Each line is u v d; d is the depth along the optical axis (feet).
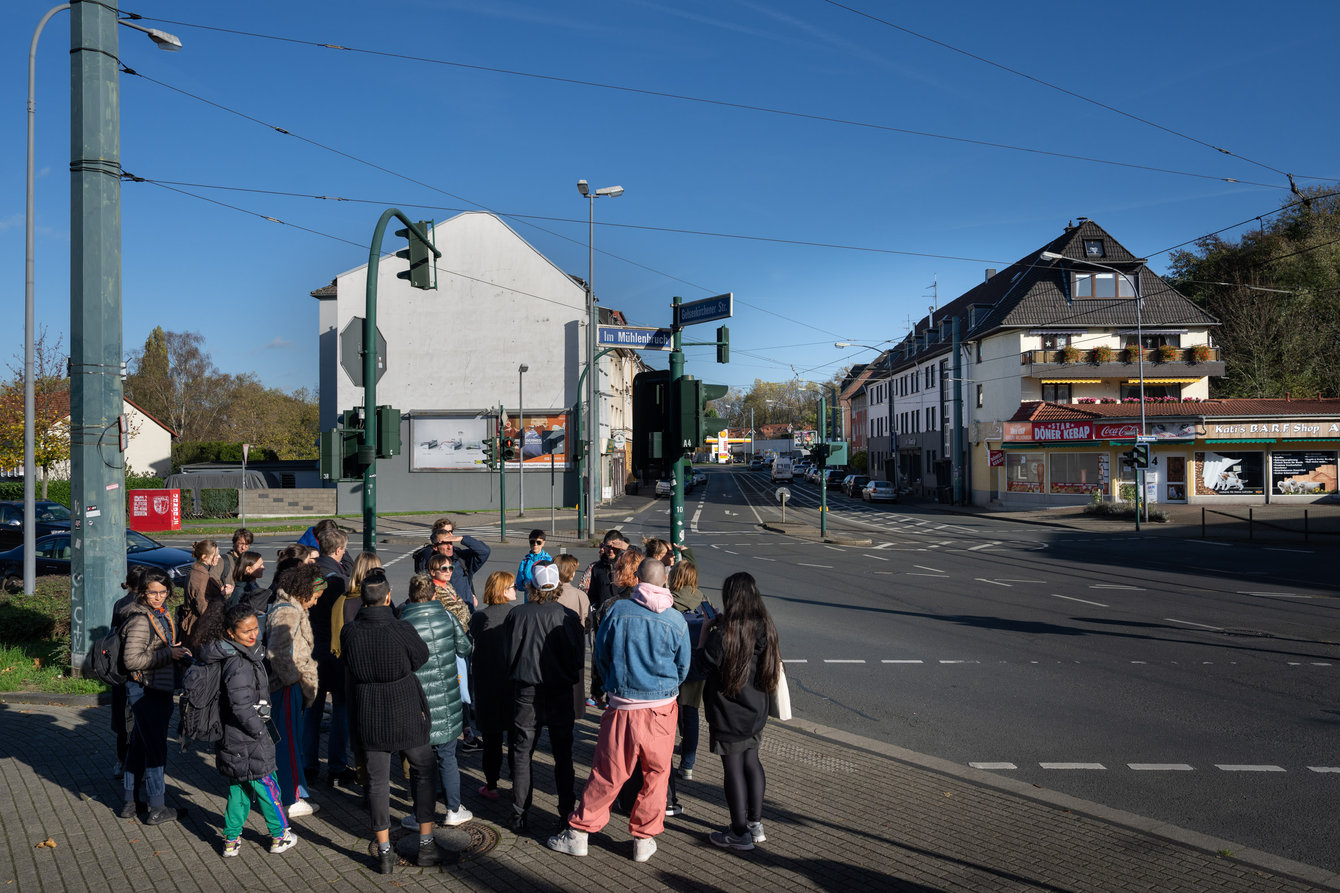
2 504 75.61
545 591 18.06
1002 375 153.69
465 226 146.30
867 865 16.29
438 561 21.98
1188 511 120.88
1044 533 102.94
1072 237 154.51
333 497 138.41
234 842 16.74
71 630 30.32
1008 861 16.39
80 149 29.45
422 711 16.61
